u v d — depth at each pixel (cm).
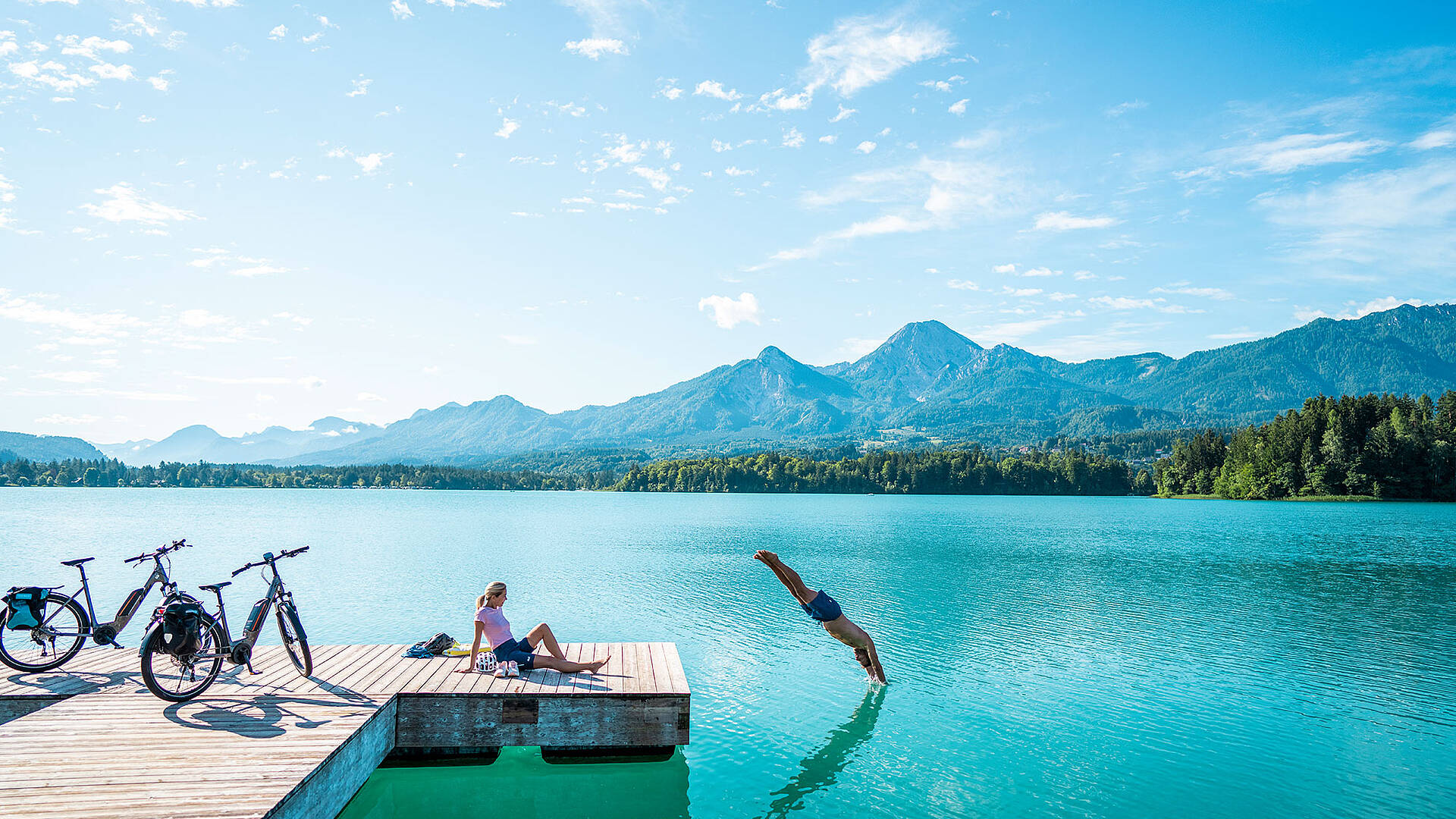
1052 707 1684
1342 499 15250
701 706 1681
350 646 1585
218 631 1224
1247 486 17162
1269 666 2038
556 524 9369
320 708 1166
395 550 5569
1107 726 1554
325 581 3697
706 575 4003
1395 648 2261
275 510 14375
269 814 812
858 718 1605
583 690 1292
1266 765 1362
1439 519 9700
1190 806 1202
